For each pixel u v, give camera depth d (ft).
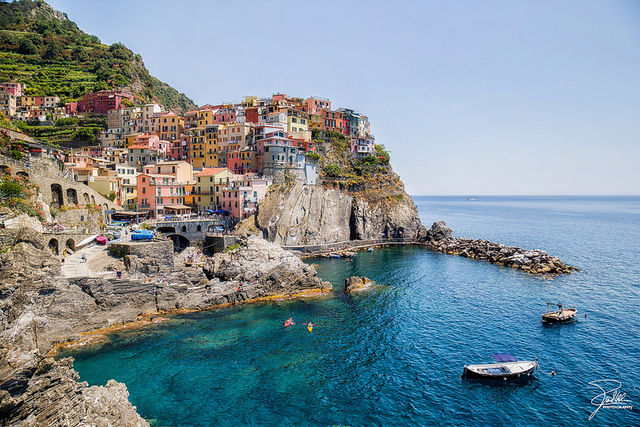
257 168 462.60
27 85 635.25
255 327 219.20
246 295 261.03
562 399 157.89
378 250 466.29
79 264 232.53
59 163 327.67
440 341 207.21
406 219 523.29
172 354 185.16
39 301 191.21
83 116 590.14
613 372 177.17
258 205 407.23
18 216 211.20
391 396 157.79
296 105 599.16
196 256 307.37
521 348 199.82
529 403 155.12
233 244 331.77
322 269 358.23
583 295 287.69
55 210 272.72
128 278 227.81
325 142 536.01
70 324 199.72
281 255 290.15
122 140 537.24
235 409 145.89
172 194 403.54
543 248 510.99
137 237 268.82
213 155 501.15
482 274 350.84
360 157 572.92
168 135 538.06
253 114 518.37
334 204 472.85
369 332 217.15
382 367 179.83
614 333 218.38
